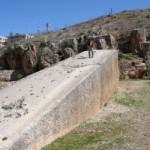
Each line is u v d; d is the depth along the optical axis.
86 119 27.44
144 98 34.53
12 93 26.97
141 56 47.06
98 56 38.03
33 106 23.09
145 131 24.66
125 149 21.25
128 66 45.09
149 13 69.56
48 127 21.67
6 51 57.97
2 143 18.52
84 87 27.25
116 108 31.34
